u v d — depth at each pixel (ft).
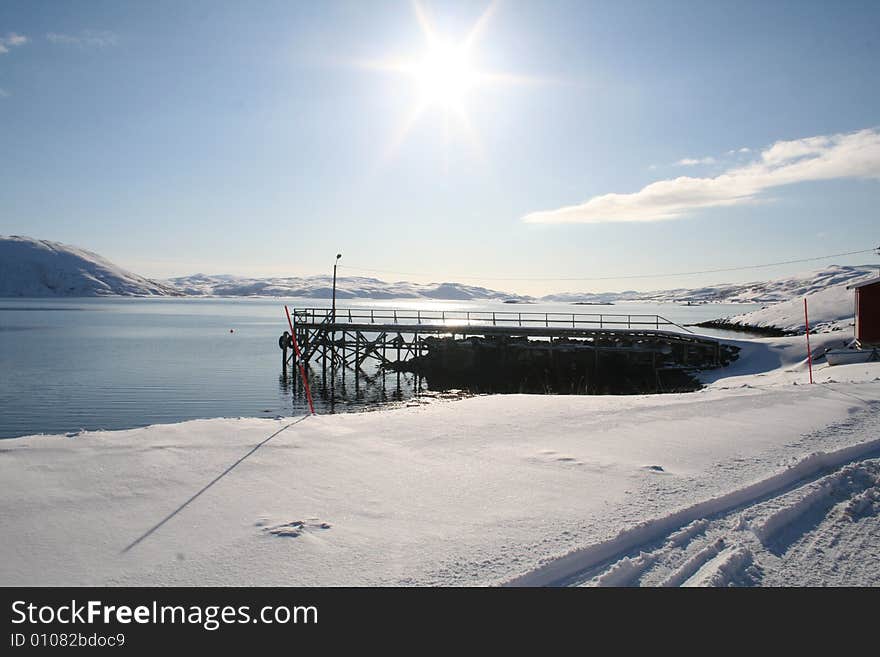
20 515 18.08
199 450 26.02
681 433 32.17
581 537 17.12
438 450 27.50
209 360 142.10
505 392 104.12
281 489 21.34
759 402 43.34
